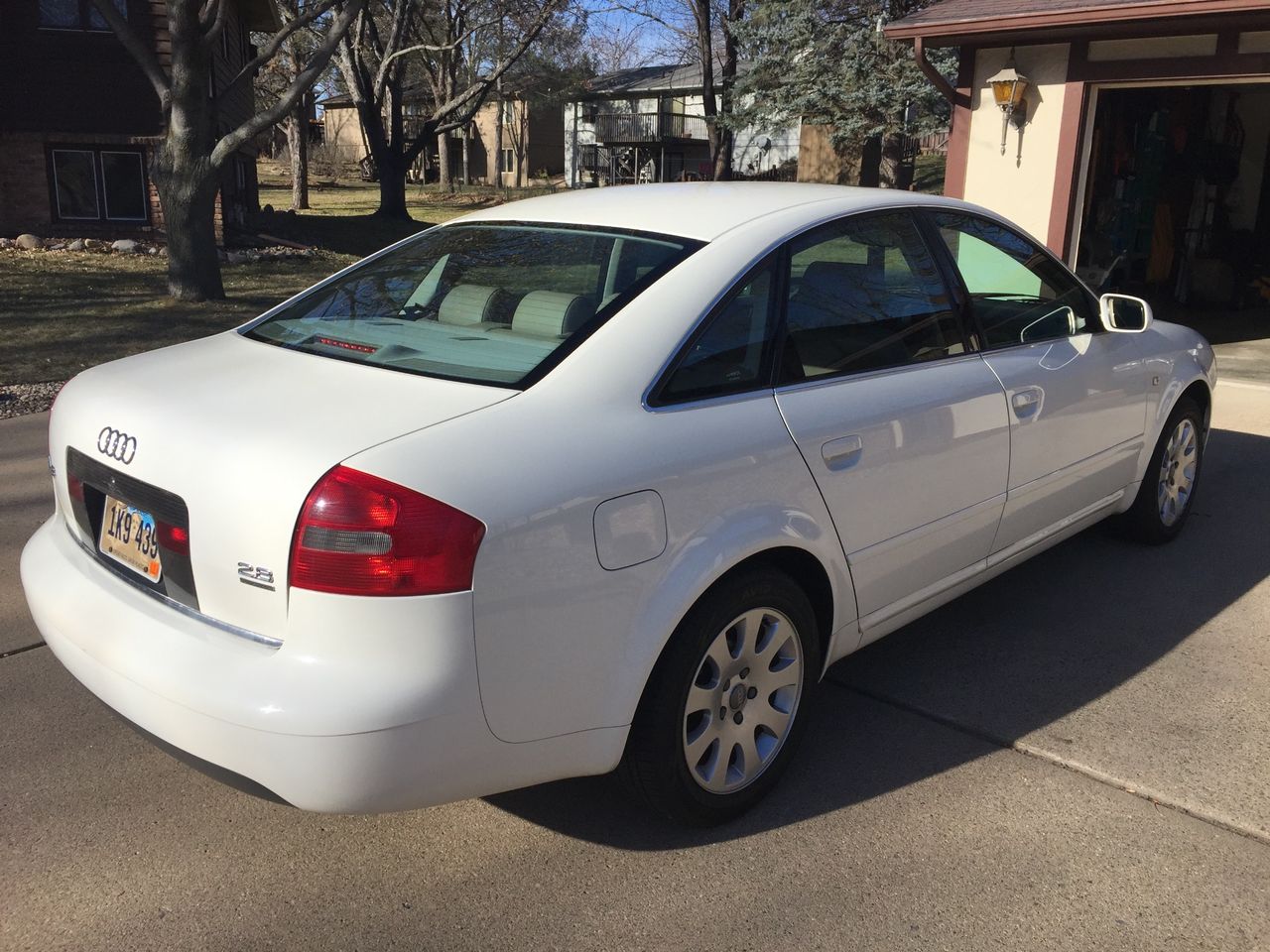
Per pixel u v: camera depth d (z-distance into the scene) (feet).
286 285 44.78
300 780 6.78
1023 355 11.87
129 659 7.41
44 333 31.83
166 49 51.60
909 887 8.27
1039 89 31.37
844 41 62.59
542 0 94.68
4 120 50.98
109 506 8.35
